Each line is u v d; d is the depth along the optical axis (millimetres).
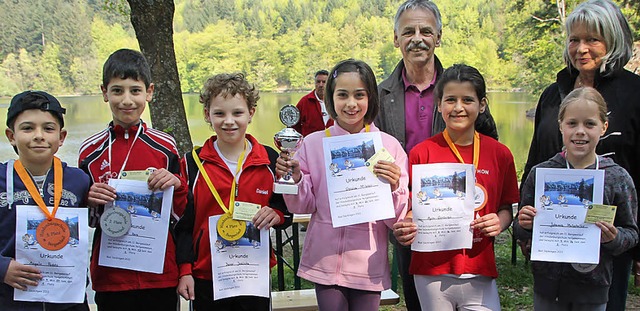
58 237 2229
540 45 19328
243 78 2598
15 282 2158
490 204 2475
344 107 2445
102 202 2312
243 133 2559
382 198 2402
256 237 2480
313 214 2537
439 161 2514
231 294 2447
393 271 4426
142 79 2502
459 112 2432
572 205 2322
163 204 2383
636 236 2309
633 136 2406
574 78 2619
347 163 2436
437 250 2402
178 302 2609
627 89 2420
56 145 2277
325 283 2432
